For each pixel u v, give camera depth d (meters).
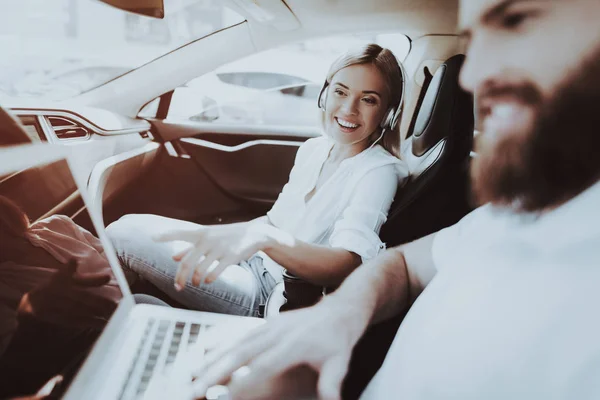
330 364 0.56
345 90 1.03
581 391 0.39
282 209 1.14
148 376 0.56
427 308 0.56
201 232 0.76
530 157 0.47
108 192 1.34
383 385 0.56
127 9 0.85
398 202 0.90
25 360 0.47
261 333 0.60
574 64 0.44
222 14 1.35
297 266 0.81
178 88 1.52
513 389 0.43
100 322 0.61
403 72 1.05
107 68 1.46
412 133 1.09
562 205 0.45
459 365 0.47
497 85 0.50
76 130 1.31
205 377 0.55
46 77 1.40
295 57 1.46
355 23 1.22
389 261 0.70
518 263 0.47
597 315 0.40
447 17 1.13
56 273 0.57
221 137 1.61
